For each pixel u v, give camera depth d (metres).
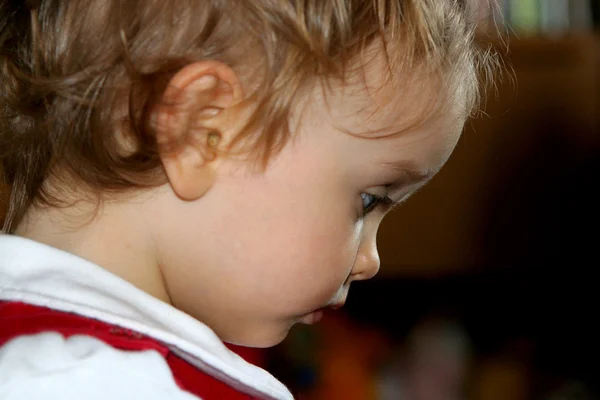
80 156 1.09
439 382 2.81
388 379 2.78
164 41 1.07
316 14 1.07
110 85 1.08
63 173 1.11
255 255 1.12
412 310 3.12
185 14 1.07
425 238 2.94
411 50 1.12
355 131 1.11
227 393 1.08
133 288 1.05
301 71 1.07
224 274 1.12
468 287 3.14
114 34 1.07
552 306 3.08
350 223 1.16
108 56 1.08
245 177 1.10
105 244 1.09
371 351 2.87
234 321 1.16
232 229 1.11
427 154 1.16
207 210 1.10
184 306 1.14
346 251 1.16
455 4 1.20
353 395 2.69
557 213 2.93
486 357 3.03
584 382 2.93
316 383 2.69
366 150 1.13
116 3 1.08
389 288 3.13
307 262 1.13
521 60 2.87
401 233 2.94
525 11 3.09
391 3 1.11
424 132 1.14
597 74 2.88
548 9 3.12
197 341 1.06
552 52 2.87
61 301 1.00
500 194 2.93
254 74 1.08
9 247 1.04
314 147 1.10
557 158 2.91
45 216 1.12
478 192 2.93
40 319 0.99
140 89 1.06
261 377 1.12
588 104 2.89
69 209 1.11
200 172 1.09
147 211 1.10
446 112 1.16
